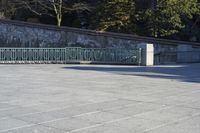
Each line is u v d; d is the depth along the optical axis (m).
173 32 35.09
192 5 35.12
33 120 8.55
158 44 30.66
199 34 39.81
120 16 35.69
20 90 13.27
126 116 8.96
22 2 42.84
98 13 36.59
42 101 10.97
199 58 30.80
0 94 12.30
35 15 45.44
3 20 40.47
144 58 26.81
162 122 8.37
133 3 35.94
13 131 7.62
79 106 10.20
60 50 29.33
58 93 12.57
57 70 21.88
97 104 10.52
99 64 28.38
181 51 29.78
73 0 42.00
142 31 36.06
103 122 8.35
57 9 41.09
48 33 36.53
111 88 13.93
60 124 8.17
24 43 38.44
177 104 10.59
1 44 40.59
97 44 33.38
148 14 35.28
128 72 20.67
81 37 34.31
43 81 16.11
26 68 23.23
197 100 11.29
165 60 29.16
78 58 29.59
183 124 8.18
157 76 18.50
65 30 35.25
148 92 12.94
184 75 19.09
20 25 38.72
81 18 42.94
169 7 34.12
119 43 32.19
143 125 8.09
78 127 7.92
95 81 16.19
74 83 15.42
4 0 45.03
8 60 28.56
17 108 9.93
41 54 29.27
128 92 12.91
